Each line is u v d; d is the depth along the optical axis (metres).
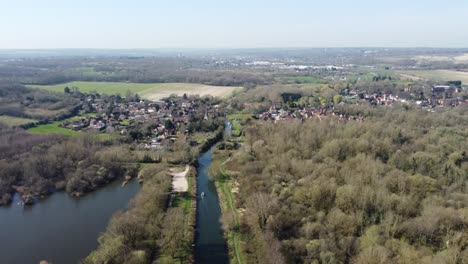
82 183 176.88
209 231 136.50
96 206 159.75
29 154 195.00
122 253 111.25
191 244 125.88
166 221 133.00
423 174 162.75
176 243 120.81
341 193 130.88
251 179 160.25
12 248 125.69
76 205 161.00
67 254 122.06
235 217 142.88
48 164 187.75
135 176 194.62
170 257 115.69
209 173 192.50
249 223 134.62
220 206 158.00
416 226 112.50
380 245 103.31
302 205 134.12
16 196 169.00
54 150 199.38
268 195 139.75
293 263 106.69
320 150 189.38
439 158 173.62
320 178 148.75
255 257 117.44
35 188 171.38
